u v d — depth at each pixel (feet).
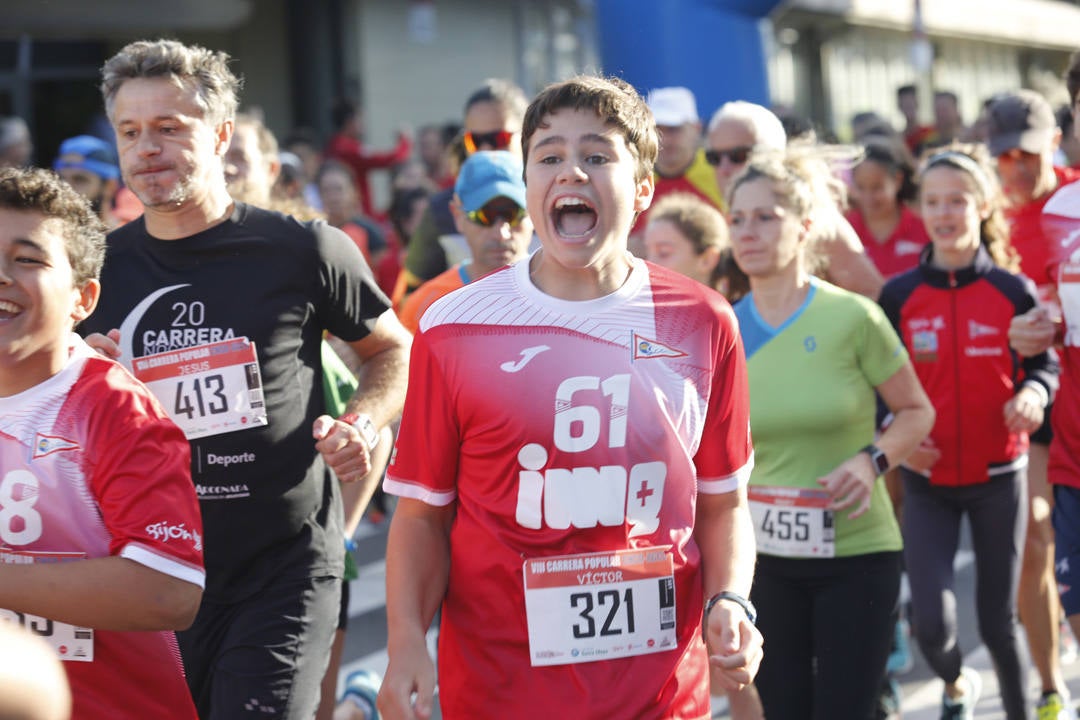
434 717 39.75
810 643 32.42
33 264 20.12
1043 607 39.27
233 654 26.63
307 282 27.58
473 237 36.58
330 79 135.13
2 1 97.25
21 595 19.35
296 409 27.43
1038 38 207.41
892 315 40.06
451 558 21.31
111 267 27.48
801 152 34.58
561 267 20.92
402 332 29.86
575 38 154.51
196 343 26.96
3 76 122.62
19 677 9.31
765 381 32.12
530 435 20.40
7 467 20.40
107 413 20.39
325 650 27.58
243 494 26.89
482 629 20.75
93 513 20.45
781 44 143.13
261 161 38.70
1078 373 34.37
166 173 26.53
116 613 19.58
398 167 102.73
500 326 20.77
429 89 140.26
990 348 38.27
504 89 46.03
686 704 21.03
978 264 39.04
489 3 145.38
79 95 125.59
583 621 20.42
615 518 20.45
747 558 21.45
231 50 132.57
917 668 45.62
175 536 19.98
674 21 71.36
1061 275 34.65
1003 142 43.96
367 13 133.69
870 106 164.14
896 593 31.60
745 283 38.68
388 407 29.01
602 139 20.30
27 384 20.61
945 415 38.27
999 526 37.99
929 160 40.11
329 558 27.78
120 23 99.81
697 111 72.43
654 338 20.88
